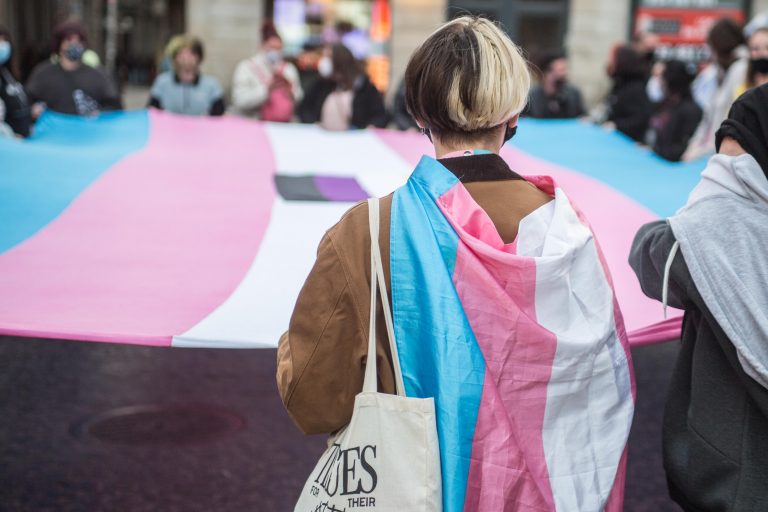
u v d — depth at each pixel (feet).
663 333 8.31
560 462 5.84
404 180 15.93
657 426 15.67
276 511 12.35
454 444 5.67
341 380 5.93
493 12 45.11
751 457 6.37
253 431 14.97
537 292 5.81
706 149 19.31
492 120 6.03
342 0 44.83
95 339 7.96
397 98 26.99
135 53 70.90
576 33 44.60
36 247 10.98
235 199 13.80
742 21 44.55
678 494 6.91
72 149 16.56
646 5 44.73
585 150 18.24
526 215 6.05
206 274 10.18
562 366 5.80
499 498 5.71
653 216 13.50
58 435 14.57
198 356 18.81
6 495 12.43
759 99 6.72
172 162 16.12
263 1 44.50
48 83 21.57
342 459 5.77
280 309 9.16
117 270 10.20
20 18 41.83
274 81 26.86
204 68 44.11
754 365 6.15
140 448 14.14
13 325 8.11
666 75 20.03
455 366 5.69
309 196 14.23
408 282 5.81
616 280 10.18
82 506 12.25
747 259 6.38
